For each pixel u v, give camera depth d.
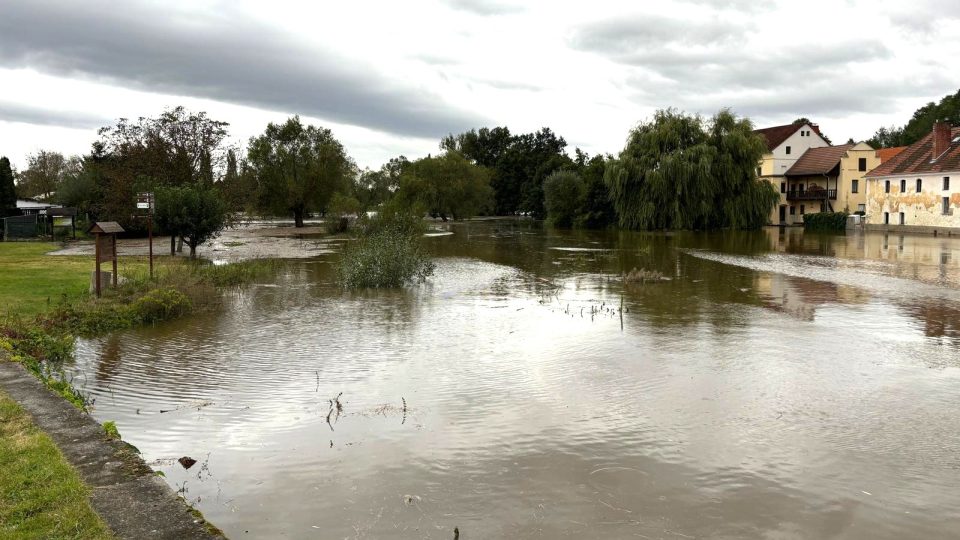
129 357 12.86
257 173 63.38
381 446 8.35
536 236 54.66
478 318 17.23
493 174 109.69
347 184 71.44
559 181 74.75
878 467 7.77
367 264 23.34
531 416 9.48
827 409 9.79
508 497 7.01
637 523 6.48
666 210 58.16
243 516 6.57
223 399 10.23
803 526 6.44
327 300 20.27
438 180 86.69
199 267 26.70
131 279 20.58
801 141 77.62
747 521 6.53
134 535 5.24
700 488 7.23
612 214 67.19
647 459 7.99
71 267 25.78
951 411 9.69
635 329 15.70
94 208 48.31
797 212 76.25
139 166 44.09
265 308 18.72
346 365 12.30
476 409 9.79
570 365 12.30
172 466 7.74
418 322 16.66
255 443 8.45
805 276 26.11
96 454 6.80
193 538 5.24
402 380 11.31
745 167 59.03
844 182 69.75
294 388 10.82
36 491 5.91
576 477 7.49
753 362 12.48
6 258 29.59
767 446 8.39
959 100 92.56
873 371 11.84
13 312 15.73
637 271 28.14
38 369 11.10
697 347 13.76
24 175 99.62
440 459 7.97
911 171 55.44
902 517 6.62
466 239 51.25
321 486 7.24
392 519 6.54
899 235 52.62
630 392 10.62
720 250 39.19
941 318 16.92
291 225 74.75
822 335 14.91
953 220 51.50
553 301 20.16
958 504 6.88
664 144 58.59
